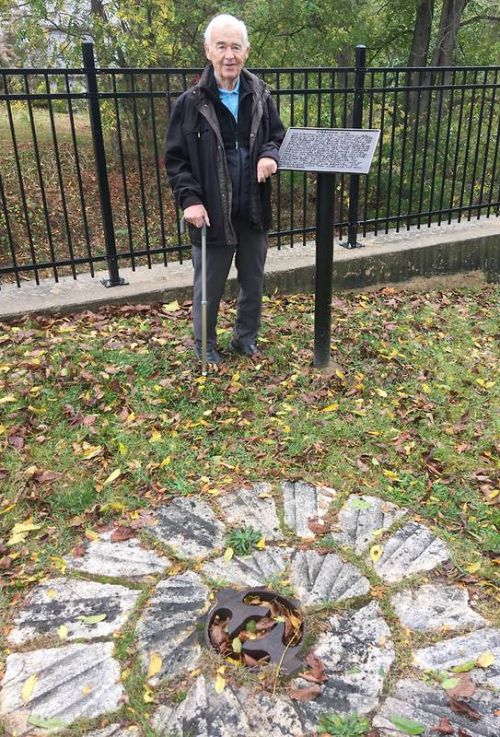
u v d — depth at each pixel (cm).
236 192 368
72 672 223
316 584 261
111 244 492
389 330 485
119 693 216
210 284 392
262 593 254
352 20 1098
